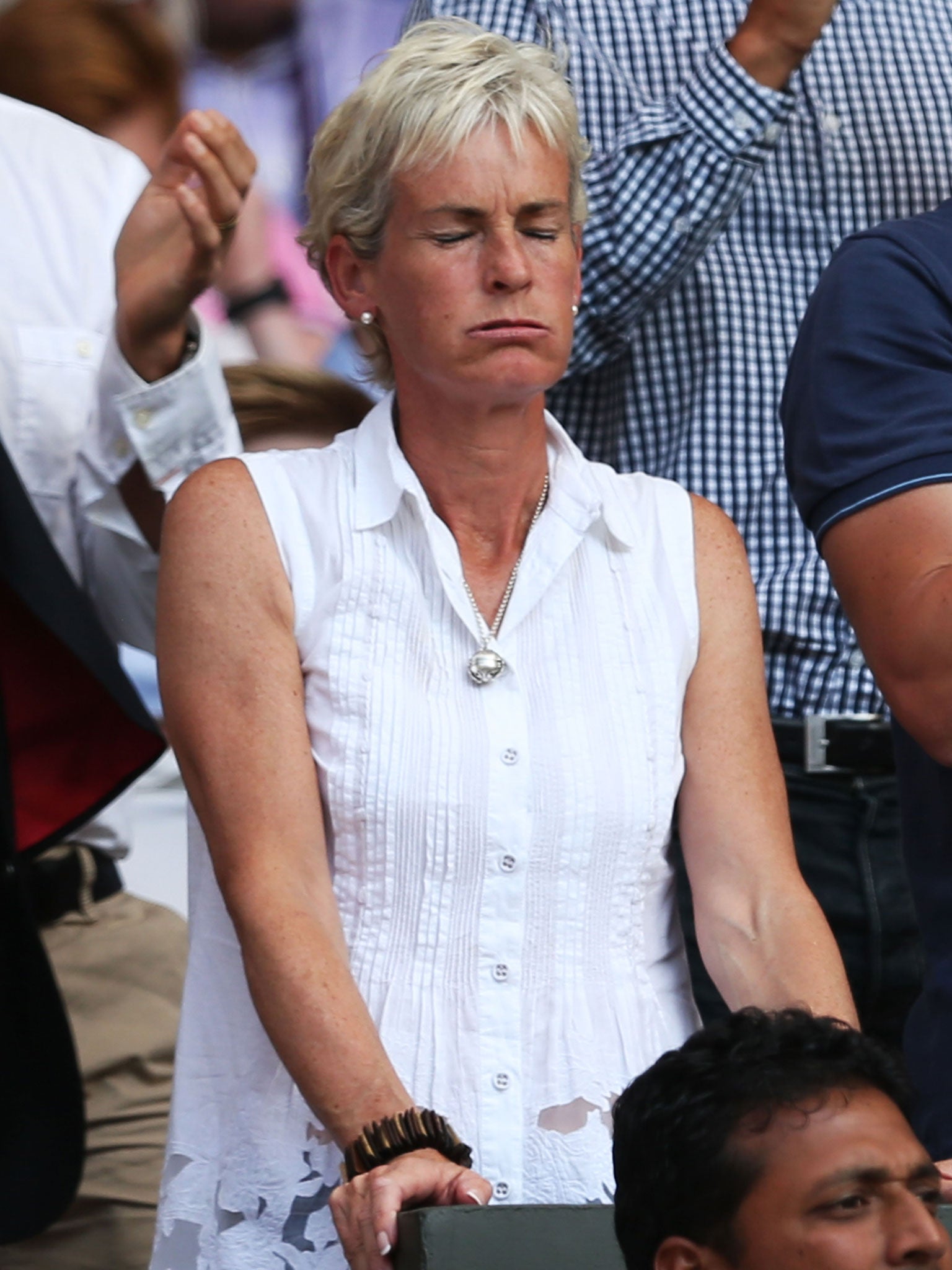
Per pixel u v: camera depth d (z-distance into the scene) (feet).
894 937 35.17
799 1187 17.94
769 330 38.32
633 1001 26.11
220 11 51.57
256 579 26.58
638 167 37.35
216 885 26.91
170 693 26.61
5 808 31.96
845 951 35.19
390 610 26.61
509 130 26.40
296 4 52.08
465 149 26.22
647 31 40.04
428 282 26.37
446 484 27.27
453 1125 25.02
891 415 27.63
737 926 26.00
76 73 43.37
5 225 38.40
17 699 34.65
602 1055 25.63
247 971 24.59
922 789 28.55
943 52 40.96
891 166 39.91
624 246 37.17
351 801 25.80
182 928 39.22
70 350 38.04
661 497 28.43
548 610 27.04
